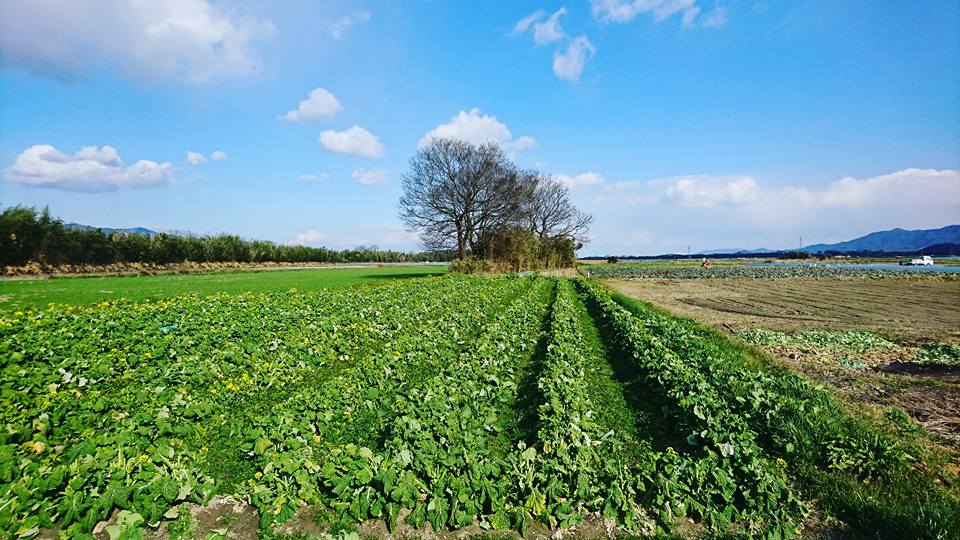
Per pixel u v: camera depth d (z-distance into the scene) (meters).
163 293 26.98
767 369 11.39
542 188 77.56
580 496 5.59
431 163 53.34
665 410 8.58
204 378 9.48
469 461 5.94
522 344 13.77
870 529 5.24
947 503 5.37
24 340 10.80
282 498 5.28
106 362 9.64
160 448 6.07
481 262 48.38
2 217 39.81
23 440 6.42
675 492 5.63
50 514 4.90
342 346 12.48
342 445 7.04
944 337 15.69
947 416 8.38
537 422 7.91
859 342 14.90
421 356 11.75
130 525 4.77
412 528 5.21
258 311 16.81
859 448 6.59
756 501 5.55
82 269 45.28
